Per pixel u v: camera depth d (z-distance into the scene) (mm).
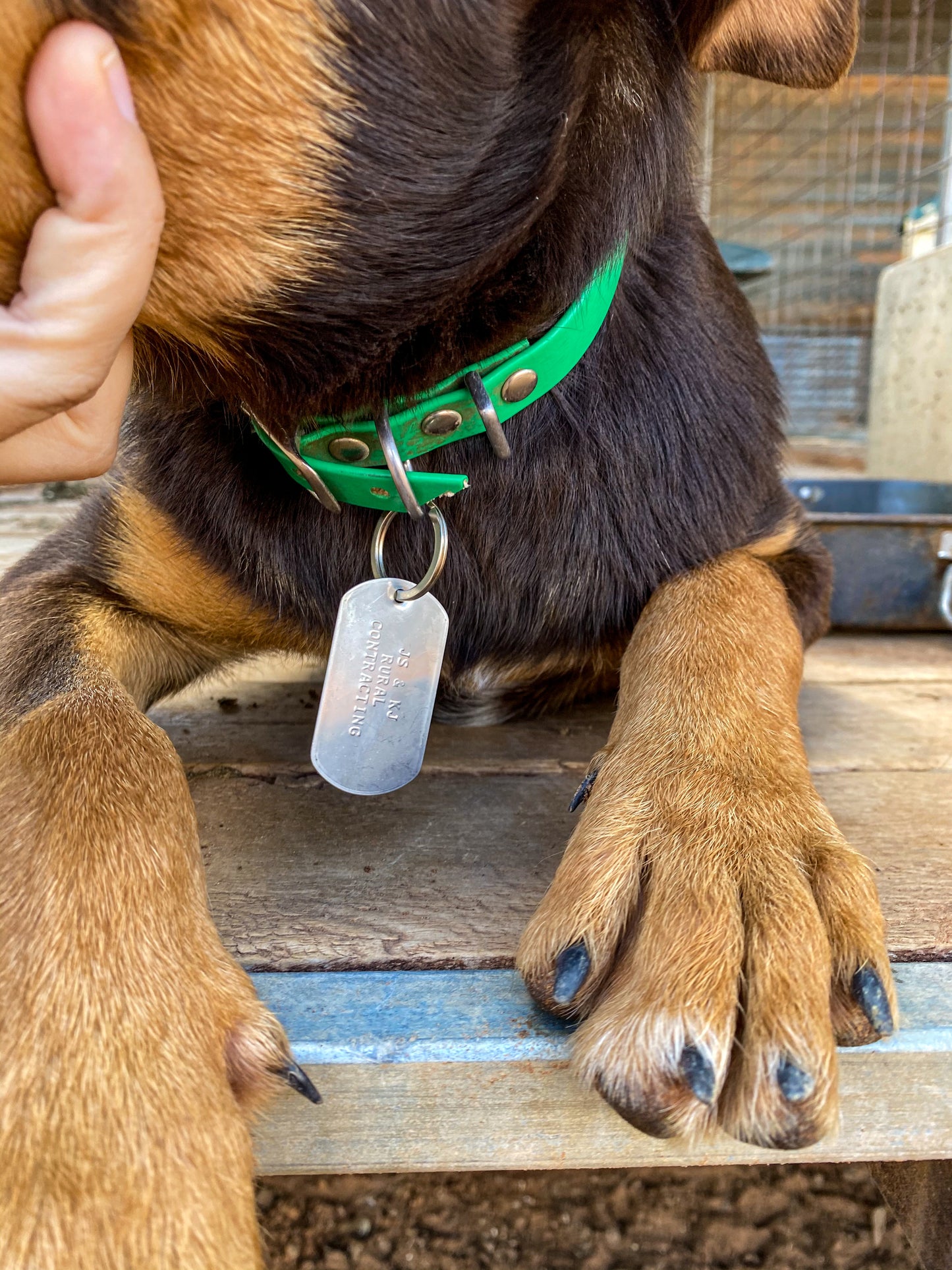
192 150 166
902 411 936
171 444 281
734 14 259
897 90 1476
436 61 179
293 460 236
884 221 1713
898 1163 290
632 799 219
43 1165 149
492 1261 316
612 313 280
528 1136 208
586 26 205
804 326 1838
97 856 188
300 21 164
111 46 144
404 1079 203
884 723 375
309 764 318
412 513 233
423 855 258
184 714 387
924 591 526
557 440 271
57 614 282
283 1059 176
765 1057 165
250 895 238
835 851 204
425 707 242
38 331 151
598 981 189
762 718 246
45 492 991
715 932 182
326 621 285
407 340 213
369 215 185
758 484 321
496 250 203
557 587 285
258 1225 167
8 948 174
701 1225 333
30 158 147
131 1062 162
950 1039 207
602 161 225
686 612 278
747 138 1736
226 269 182
